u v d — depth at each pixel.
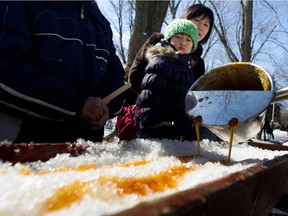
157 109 2.02
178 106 2.09
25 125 1.53
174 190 0.86
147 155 1.40
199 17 2.97
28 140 1.55
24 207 0.56
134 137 2.28
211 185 0.59
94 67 1.79
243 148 2.09
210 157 1.46
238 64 1.45
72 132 1.70
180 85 2.10
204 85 1.51
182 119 2.09
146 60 2.74
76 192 0.71
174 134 2.07
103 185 0.78
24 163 1.01
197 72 3.13
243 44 11.43
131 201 0.74
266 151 2.05
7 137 1.46
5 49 1.34
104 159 1.18
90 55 1.77
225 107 1.29
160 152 1.46
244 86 1.49
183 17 3.08
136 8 5.41
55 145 1.17
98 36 1.92
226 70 1.49
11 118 1.48
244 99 1.27
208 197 0.52
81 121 1.62
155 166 1.10
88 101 1.60
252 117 1.18
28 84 1.39
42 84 1.43
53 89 1.46
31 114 1.47
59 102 1.49
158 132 2.07
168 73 2.06
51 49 1.56
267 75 1.31
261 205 1.08
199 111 1.35
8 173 0.77
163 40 2.42
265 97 1.21
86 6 1.83
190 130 2.12
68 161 1.07
